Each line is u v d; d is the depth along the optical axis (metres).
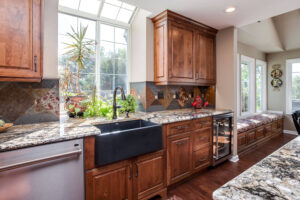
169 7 2.07
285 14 3.71
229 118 2.70
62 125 1.56
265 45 4.18
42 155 1.15
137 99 2.57
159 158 1.82
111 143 1.42
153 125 1.84
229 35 2.73
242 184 0.59
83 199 1.32
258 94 4.91
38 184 1.14
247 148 3.32
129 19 2.62
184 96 2.97
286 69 4.70
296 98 4.59
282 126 4.75
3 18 1.20
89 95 2.28
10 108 1.52
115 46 2.53
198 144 2.25
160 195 1.85
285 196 0.52
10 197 1.05
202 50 2.68
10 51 1.23
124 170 1.54
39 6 1.36
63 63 2.08
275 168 0.71
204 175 2.36
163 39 2.27
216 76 2.96
